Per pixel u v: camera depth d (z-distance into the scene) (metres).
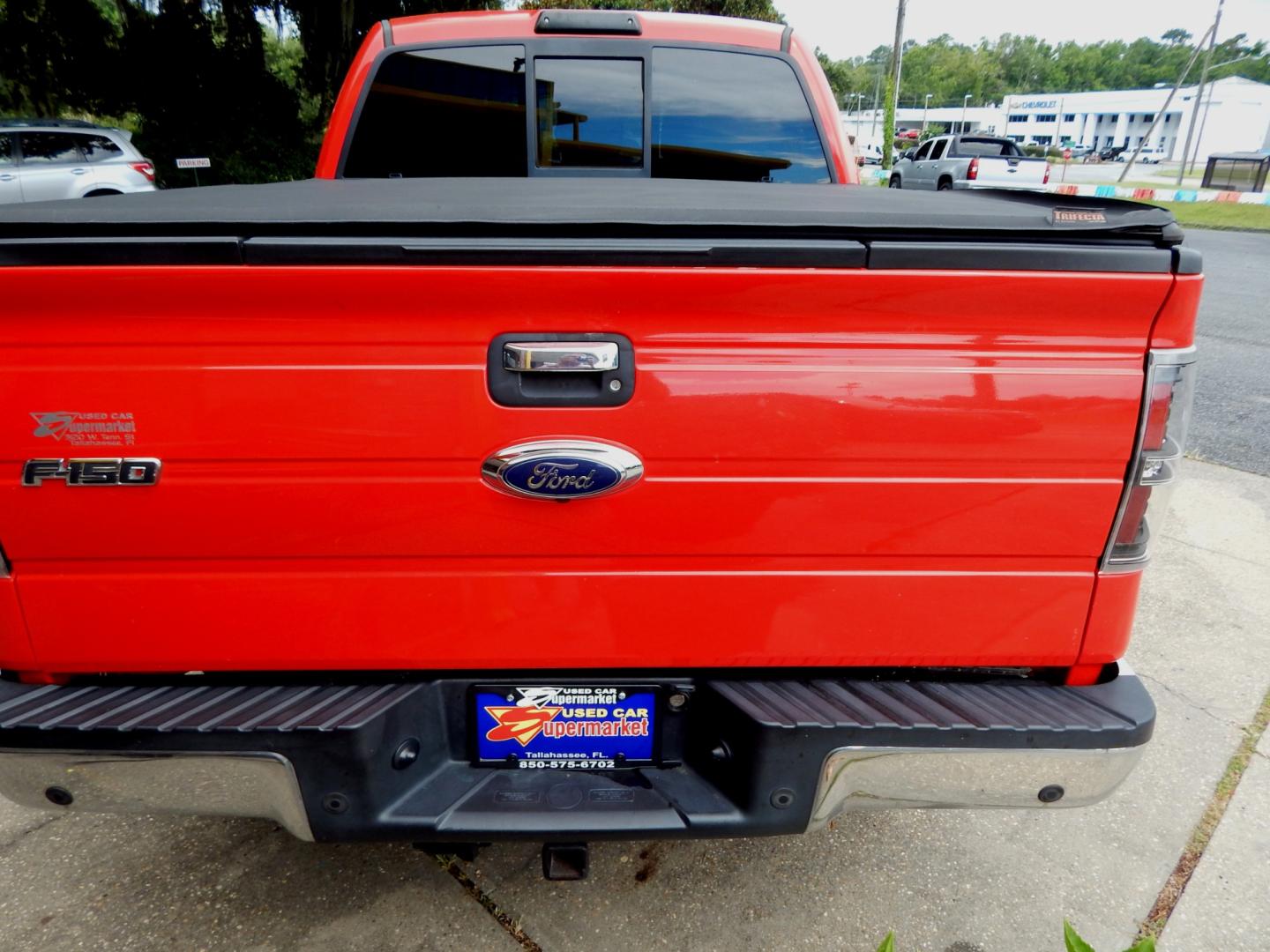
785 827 1.55
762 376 1.37
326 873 2.10
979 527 1.45
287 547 1.41
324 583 1.44
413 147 2.97
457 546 1.42
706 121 2.99
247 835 2.23
